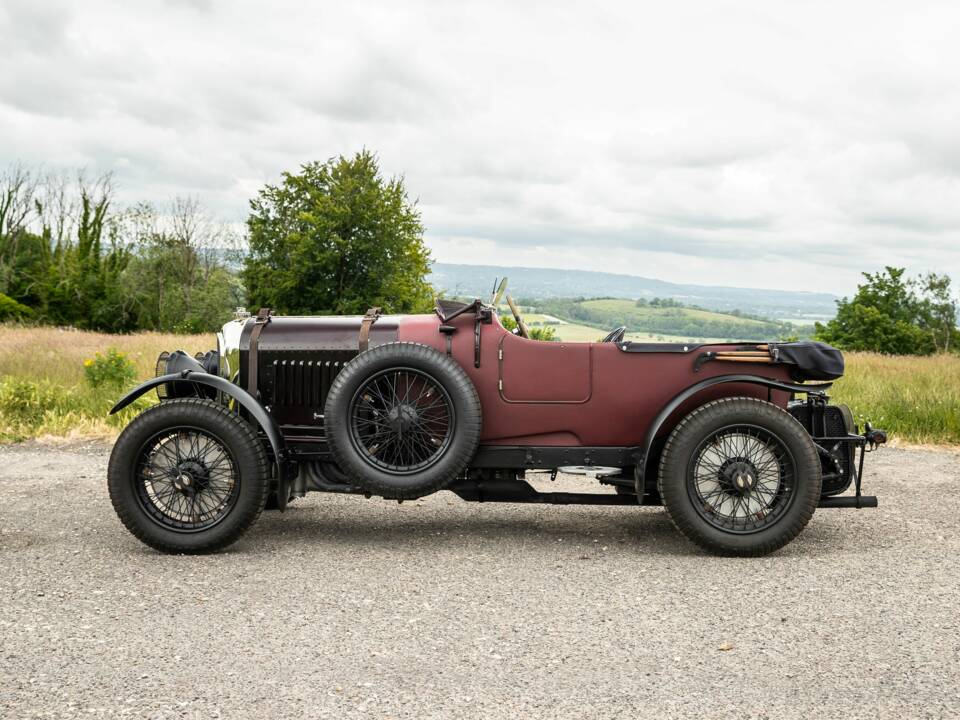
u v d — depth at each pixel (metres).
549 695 3.07
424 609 4.01
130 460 4.88
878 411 10.62
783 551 5.05
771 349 5.03
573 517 5.98
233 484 4.89
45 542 5.20
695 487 4.84
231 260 56.22
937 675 3.25
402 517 5.96
